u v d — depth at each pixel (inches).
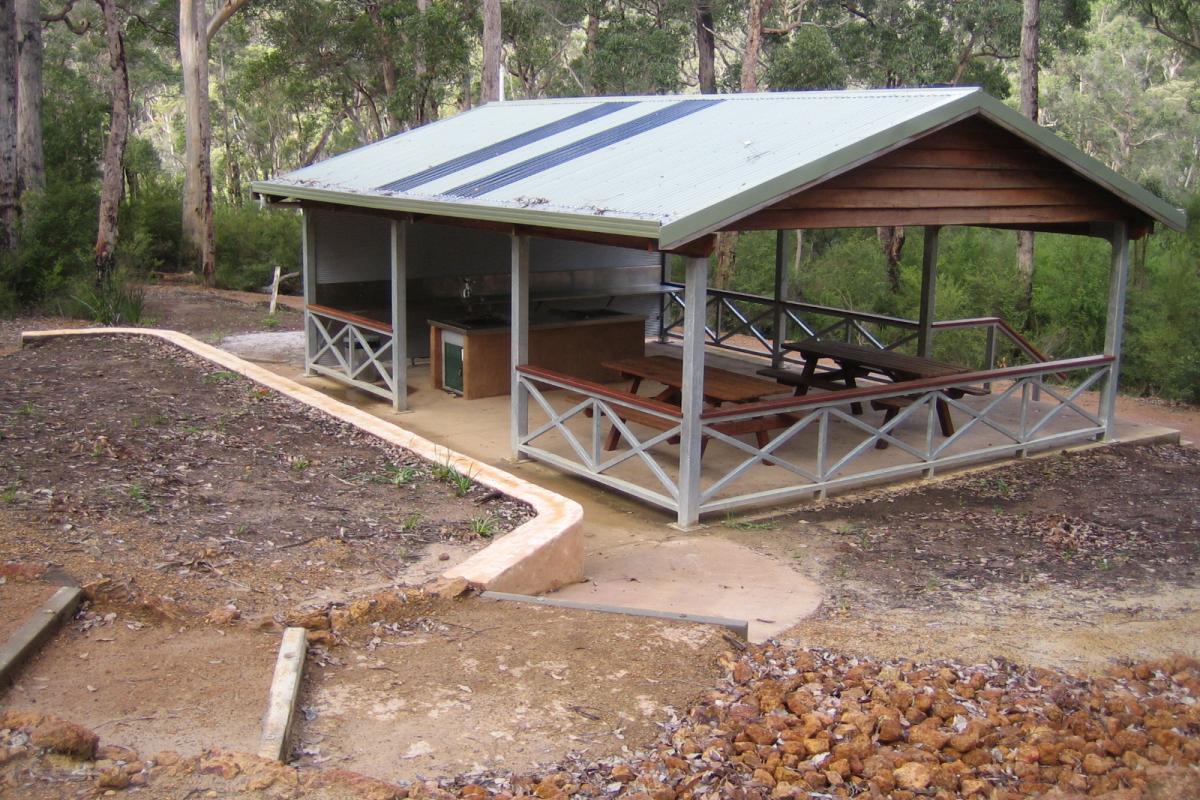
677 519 290.4
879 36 1107.9
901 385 322.0
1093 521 297.9
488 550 214.2
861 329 493.0
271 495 247.0
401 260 393.7
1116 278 375.6
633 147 338.3
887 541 274.5
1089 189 352.2
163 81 1662.2
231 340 558.6
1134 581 247.8
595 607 195.5
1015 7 1034.7
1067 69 1595.7
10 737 125.9
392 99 1155.9
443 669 164.4
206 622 171.3
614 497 310.0
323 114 1795.0
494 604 192.4
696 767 139.3
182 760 125.5
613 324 451.8
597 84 1184.2
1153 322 598.2
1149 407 514.0
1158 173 1510.8
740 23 1203.2
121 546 199.6
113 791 118.5
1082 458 369.1
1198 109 1430.9
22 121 813.9
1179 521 299.6
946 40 1099.9
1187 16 843.4
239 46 1699.1
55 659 154.8
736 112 350.9
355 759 135.8
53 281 601.0
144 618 171.2
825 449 308.3
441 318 449.1
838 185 284.7
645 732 148.9
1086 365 374.9
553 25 1327.5
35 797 116.0
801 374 412.2
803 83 1008.2
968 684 175.5
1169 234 641.0
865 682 173.5
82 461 258.4
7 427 285.4
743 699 162.6
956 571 251.6
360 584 195.0
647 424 292.0
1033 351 470.6
